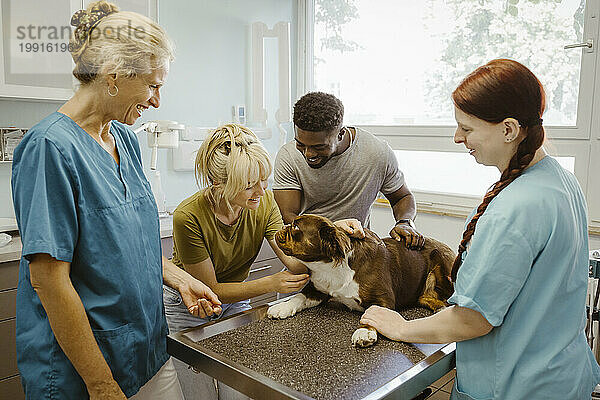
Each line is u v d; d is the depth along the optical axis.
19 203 1.06
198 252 1.48
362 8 3.33
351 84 3.45
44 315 1.13
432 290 1.38
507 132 0.96
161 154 3.01
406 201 1.96
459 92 0.99
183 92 3.03
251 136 1.43
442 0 2.96
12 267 2.01
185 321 1.65
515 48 2.70
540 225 0.95
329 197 1.87
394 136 3.25
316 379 1.00
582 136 2.52
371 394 0.90
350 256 1.25
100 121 1.18
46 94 2.14
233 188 1.36
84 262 1.11
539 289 0.98
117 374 1.18
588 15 2.44
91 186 1.10
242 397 1.55
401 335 1.12
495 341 1.02
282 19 3.52
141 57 1.08
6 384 2.04
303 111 1.54
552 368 0.99
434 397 1.86
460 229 2.96
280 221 1.64
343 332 1.22
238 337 1.19
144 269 1.24
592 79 2.46
